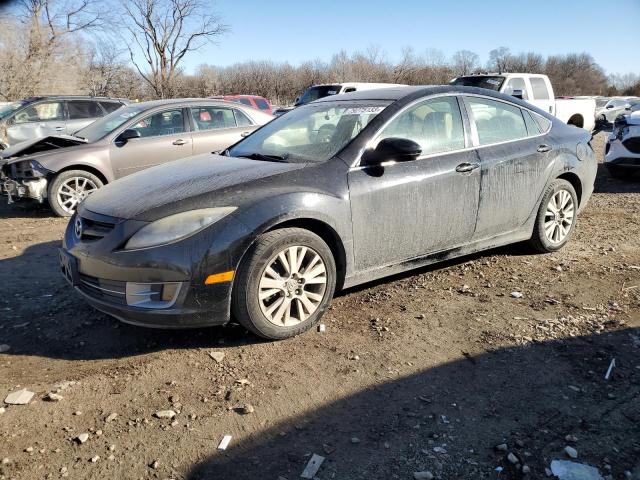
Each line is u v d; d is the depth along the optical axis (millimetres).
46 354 3432
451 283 4527
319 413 2809
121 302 3264
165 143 7859
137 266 3178
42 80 27203
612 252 5336
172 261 3172
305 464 2447
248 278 3312
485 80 13711
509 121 4812
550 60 67000
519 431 2658
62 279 4777
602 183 9539
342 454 2510
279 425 2717
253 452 2525
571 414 2785
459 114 4441
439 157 4195
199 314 3258
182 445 2568
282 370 3207
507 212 4676
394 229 3965
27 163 7297
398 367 3236
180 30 37188
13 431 2662
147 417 2775
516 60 60781
